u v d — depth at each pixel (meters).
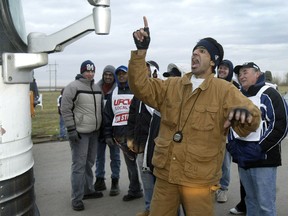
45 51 1.93
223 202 5.11
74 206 4.84
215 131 2.54
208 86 2.57
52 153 8.27
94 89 4.86
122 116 4.93
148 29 2.55
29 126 2.02
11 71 1.82
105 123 5.05
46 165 7.22
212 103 2.54
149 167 3.73
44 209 4.89
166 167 2.65
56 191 5.65
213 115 2.52
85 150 4.81
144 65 2.60
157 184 2.78
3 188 1.83
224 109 2.51
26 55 1.87
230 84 2.58
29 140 2.03
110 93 5.12
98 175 5.61
